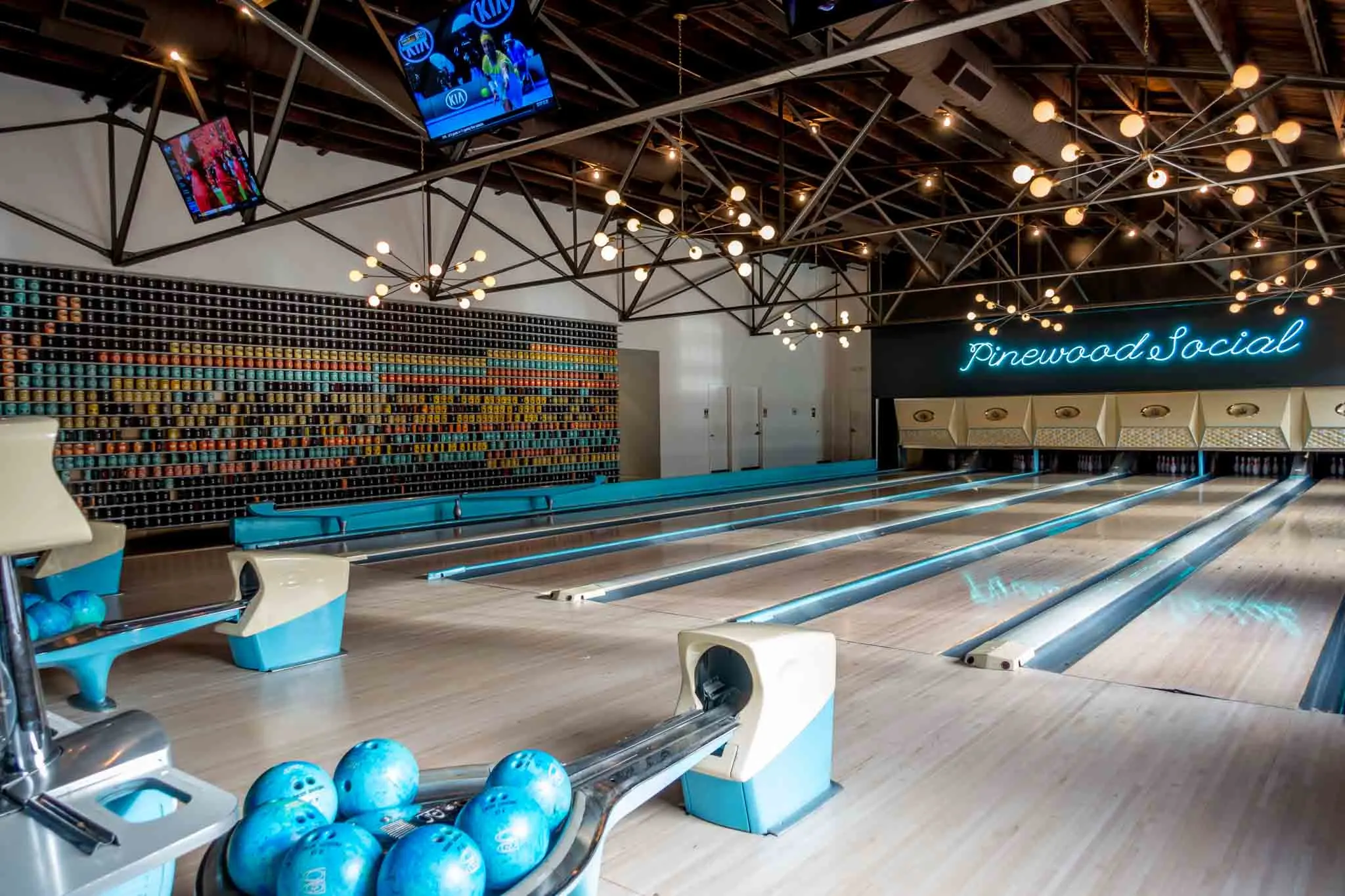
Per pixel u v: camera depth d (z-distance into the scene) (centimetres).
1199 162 770
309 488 863
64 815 116
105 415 724
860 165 931
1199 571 549
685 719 203
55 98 701
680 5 512
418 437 956
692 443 1347
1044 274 912
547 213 1101
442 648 388
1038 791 231
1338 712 302
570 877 121
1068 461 1406
